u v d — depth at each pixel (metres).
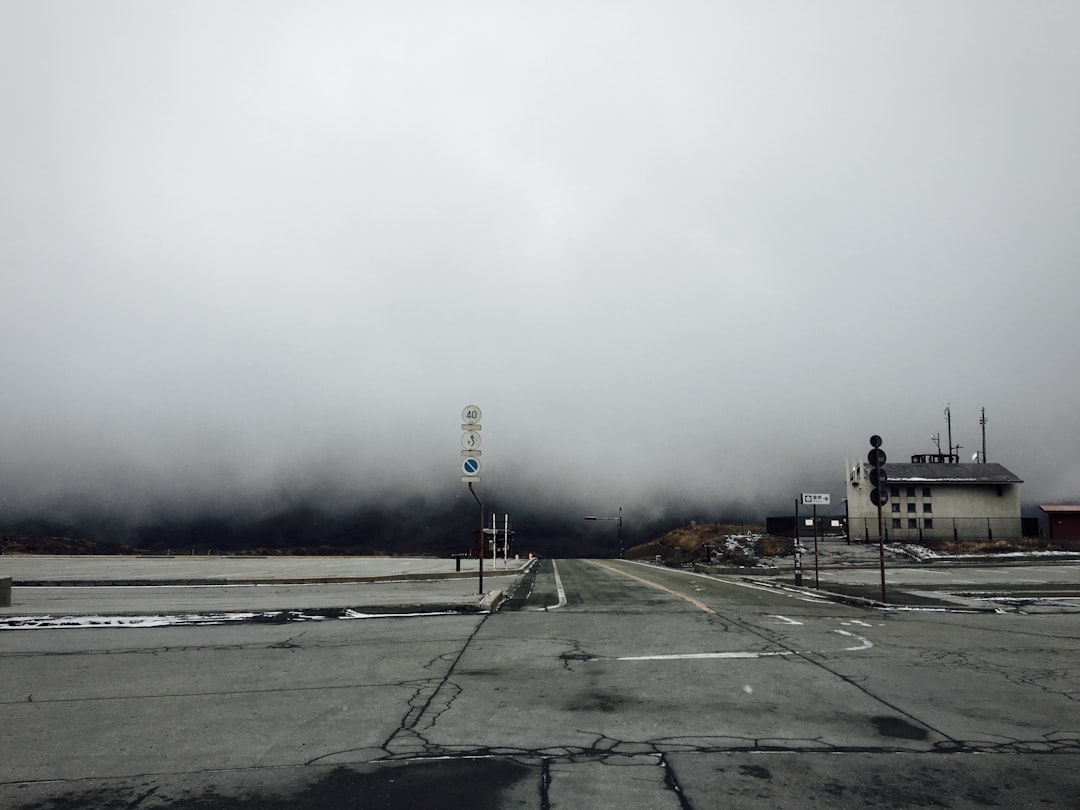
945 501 68.56
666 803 4.93
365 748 6.18
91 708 7.62
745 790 5.18
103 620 14.96
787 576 35.12
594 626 14.09
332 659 10.45
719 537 79.19
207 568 39.25
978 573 35.03
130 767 5.72
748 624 14.44
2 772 5.62
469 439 19.83
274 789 5.22
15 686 8.70
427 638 12.48
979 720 7.09
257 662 10.23
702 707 7.60
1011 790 5.20
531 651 11.10
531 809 4.83
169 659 10.48
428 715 7.28
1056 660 10.38
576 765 5.73
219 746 6.26
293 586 25.81
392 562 54.28
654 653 10.91
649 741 6.38
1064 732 6.68
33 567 38.91
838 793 5.13
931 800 5.00
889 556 54.66
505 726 6.87
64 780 5.43
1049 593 21.67
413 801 4.98
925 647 11.53
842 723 6.97
